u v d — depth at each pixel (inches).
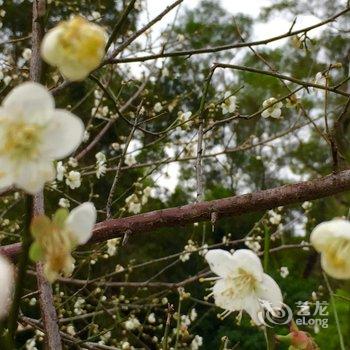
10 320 45.8
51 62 45.9
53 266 43.7
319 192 92.5
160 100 280.5
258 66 401.1
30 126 48.8
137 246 390.6
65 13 243.8
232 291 65.1
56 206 272.2
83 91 305.3
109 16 283.9
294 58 395.2
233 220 414.9
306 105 350.3
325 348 267.1
